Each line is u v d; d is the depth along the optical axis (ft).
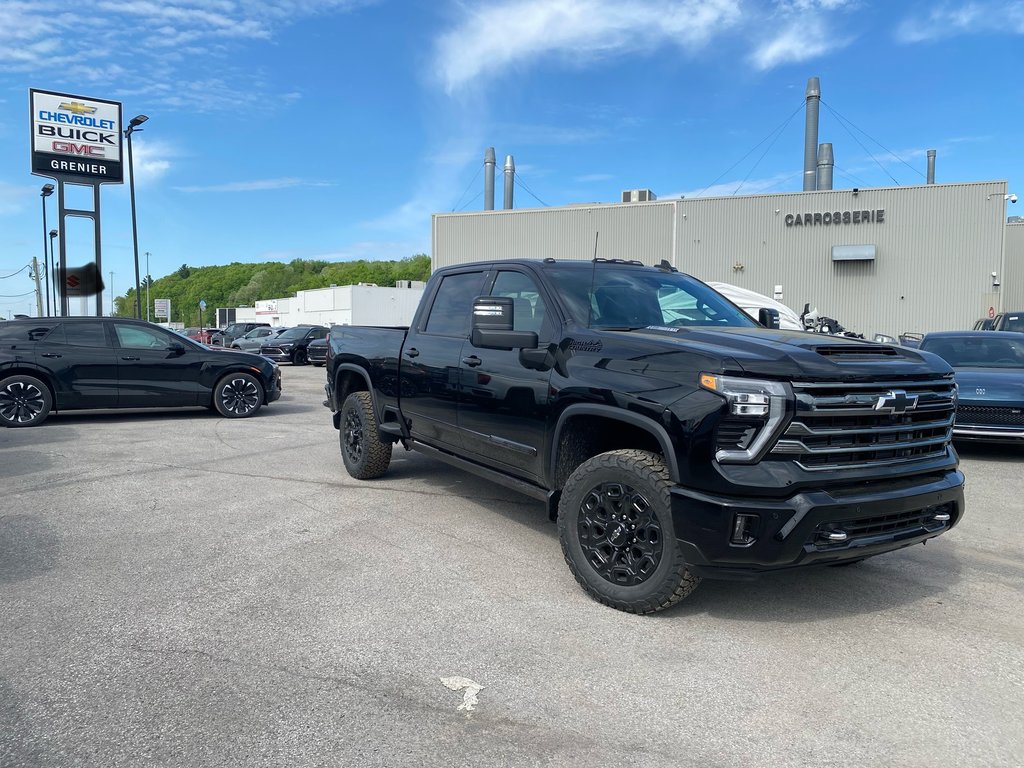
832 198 95.20
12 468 24.17
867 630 12.01
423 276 414.82
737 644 11.41
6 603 12.75
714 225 100.27
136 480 22.43
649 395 11.79
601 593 12.68
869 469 11.42
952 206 90.38
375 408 21.02
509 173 149.69
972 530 18.12
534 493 14.73
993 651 11.29
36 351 34.09
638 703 9.62
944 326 91.20
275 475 23.27
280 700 9.57
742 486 10.77
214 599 13.01
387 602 12.94
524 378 14.64
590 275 15.89
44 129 79.66
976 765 8.33
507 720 9.17
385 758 8.32
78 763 8.16
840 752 8.57
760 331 14.23
